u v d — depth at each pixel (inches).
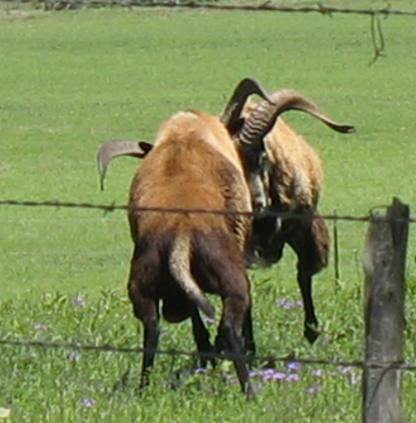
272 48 3649.1
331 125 968.9
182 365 868.6
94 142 2465.6
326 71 3270.2
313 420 706.8
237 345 813.2
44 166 2242.9
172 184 837.8
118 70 3371.1
